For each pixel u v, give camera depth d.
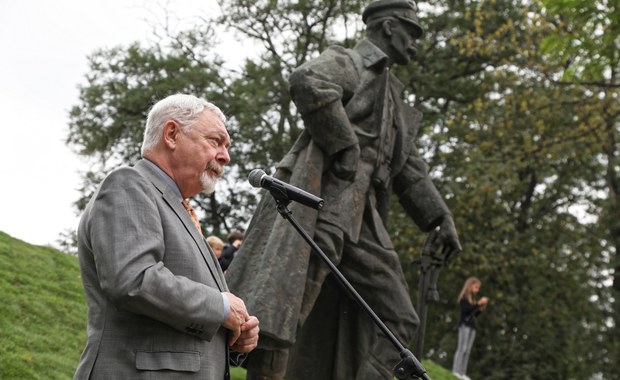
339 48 8.92
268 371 8.04
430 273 9.34
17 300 12.62
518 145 25.48
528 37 24.33
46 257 15.68
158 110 4.57
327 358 9.03
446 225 9.29
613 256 33.56
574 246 31.31
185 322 4.18
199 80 29.64
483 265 28.22
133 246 4.13
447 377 17.41
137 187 4.31
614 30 14.92
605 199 33.03
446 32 30.17
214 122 4.61
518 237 30.20
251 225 8.46
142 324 4.20
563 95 25.14
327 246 8.38
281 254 8.11
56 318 12.70
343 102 8.81
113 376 4.12
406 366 5.12
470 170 25.25
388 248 8.86
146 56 30.41
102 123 30.50
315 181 8.40
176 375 4.18
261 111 29.16
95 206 4.27
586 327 32.47
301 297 8.12
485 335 31.02
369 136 8.80
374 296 8.79
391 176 9.18
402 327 8.77
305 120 8.42
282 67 29.97
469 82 30.50
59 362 10.98
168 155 4.54
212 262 4.51
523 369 30.89
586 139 24.88
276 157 29.86
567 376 31.97
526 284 30.48
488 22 29.30
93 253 4.21
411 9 9.27
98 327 4.21
